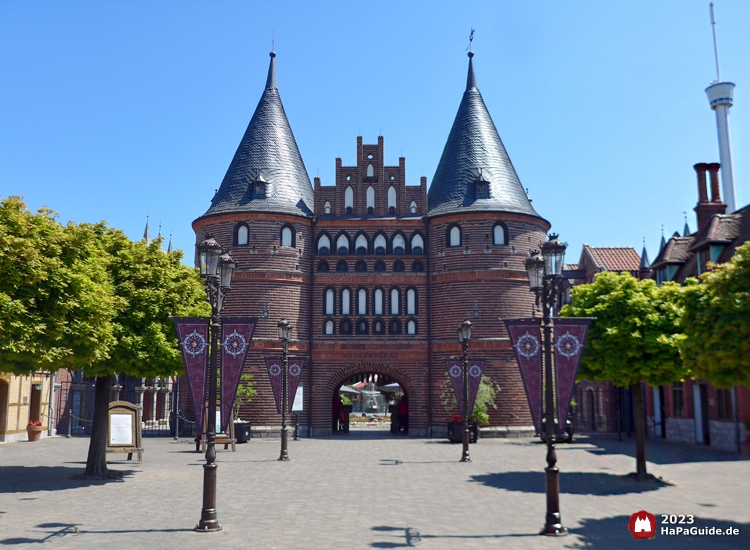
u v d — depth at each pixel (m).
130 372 21.05
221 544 12.21
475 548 12.03
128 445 24.84
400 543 12.34
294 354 38.28
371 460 26.23
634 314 20.25
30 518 14.51
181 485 19.47
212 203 41.06
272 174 40.16
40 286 16.39
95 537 12.71
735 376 14.34
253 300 37.88
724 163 53.00
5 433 34.34
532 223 39.50
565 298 47.59
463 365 26.67
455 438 34.38
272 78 43.41
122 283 21.09
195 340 14.41
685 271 34.97
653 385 20.81
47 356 16.17
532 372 14.29
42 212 17.86
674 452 28.97
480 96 42.97
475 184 39.19
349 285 39.69
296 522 14.15
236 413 36.66
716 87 53.66
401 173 40.94
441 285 38.91
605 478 20.89
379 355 39.06
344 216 40.34
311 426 38.47
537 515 15.02
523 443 34.19
